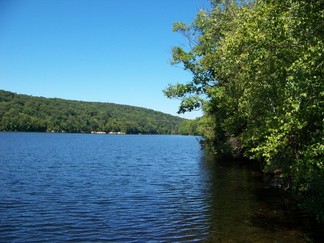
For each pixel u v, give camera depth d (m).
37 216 14.28
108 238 11.39
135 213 14.77
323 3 9.90
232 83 18.58
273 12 11.07
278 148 12.42
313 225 12.24
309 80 9.60
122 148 76.50
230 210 14.86
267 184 21.86
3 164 35.31
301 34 10.70
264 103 13.55
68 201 17.36
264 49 11.38
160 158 49.41
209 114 34.25
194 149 78.06
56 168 33.28
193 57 25.95
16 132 163.00
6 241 11.11
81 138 129.12
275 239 10.77
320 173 10.48
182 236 11.42
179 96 26.34
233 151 36.38
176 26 26.73
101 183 23.81
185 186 22.30
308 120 11.23
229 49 13.64
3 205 16.23
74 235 11.73
